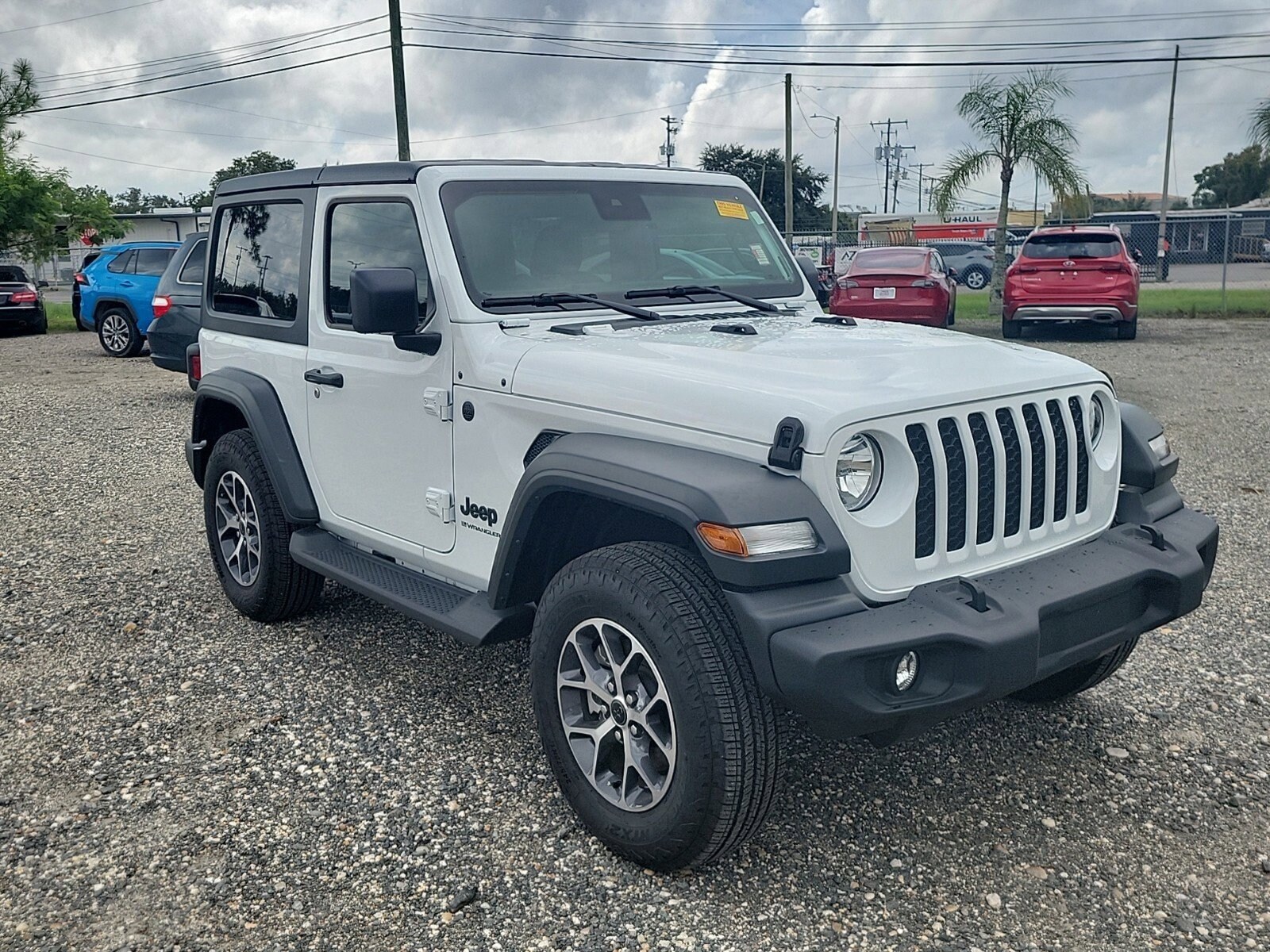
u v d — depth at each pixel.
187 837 3.23
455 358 3.64
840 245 35.75
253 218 4.89
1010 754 3.75
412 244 3.84
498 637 3.48
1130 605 3.22
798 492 2.72
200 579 5.66
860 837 3.24
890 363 3.18
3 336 21.30
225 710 4.09
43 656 4.62
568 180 4.09
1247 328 18.34
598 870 3.06
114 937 2.78
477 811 3.37
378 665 4.50
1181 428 9.52
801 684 2.60
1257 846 3.19
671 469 2.83
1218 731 3.90
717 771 2.74
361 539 4.29
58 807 3.40
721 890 2.98
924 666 2.75
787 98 33.19
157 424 10.41
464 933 2.80
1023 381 3.17
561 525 3.33
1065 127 21.14
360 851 3.16
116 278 16.25
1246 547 6.03
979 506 3.04
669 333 3.64
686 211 4.37
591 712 3.14
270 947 2.75
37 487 7.80
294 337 4.51
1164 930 2.81
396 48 22.70
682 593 2.80
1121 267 15.40
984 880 3.03
